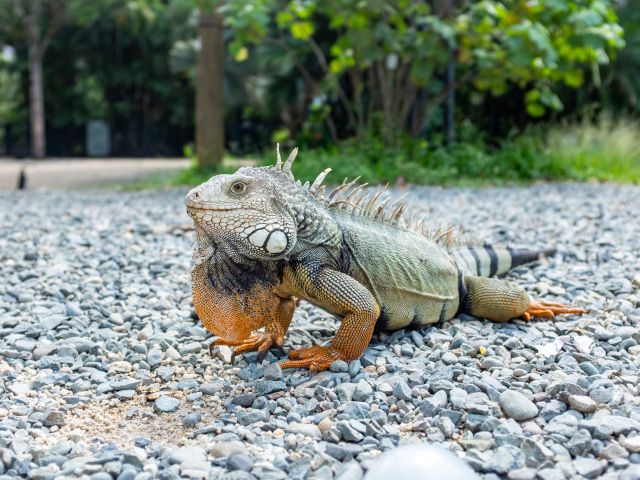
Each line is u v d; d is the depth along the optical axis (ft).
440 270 1.79
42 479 1.12
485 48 5.34
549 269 2.42
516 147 5.66
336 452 1.18
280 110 8.22
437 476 0.91
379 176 5.07
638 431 1.21
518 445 1.20
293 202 1.49
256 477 1.11
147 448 1.24
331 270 1.54
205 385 1.50
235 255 1.44
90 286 2.29
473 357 1.61
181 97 12.47
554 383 1.38
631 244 2.83
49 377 1.57
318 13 6.43
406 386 1.41
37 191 5.46
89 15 10.68
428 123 6.36
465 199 4.28
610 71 7.00
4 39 11.93
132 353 1.71
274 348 1.68
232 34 6.84
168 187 5.42
